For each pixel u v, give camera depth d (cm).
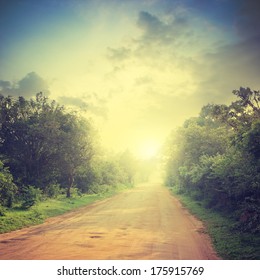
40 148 3484
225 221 1664
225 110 2502
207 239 1295
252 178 1587
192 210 2333
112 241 1230
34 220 1812
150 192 5206
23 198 2433
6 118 3400
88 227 1593
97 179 4628
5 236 1378
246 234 1294
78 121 3616
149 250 1078
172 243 1200
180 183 4569
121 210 2403
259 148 1600
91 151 3697
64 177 4072
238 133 1759
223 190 1986
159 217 1962
